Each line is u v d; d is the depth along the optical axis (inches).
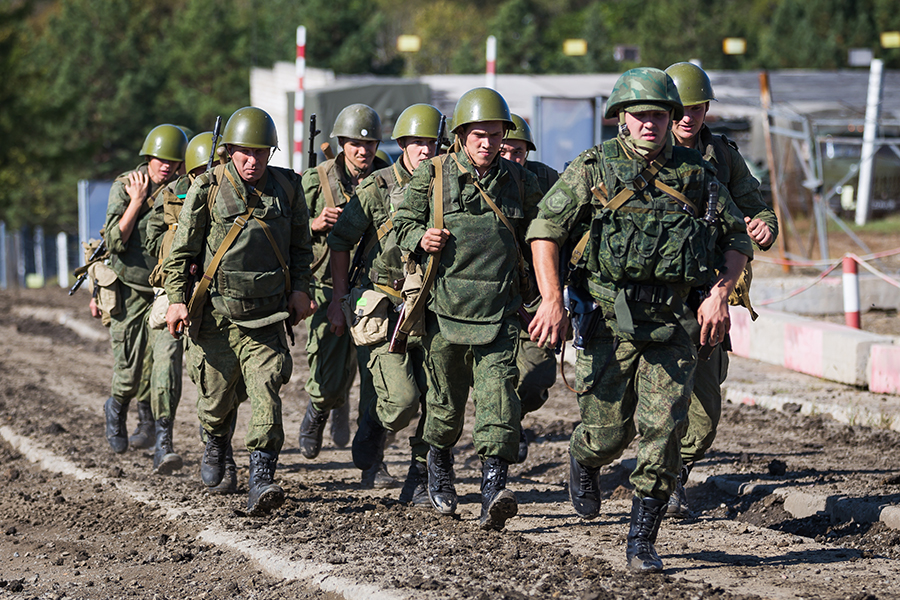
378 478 856.3
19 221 5944.9
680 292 545.0
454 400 695.7
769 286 1852.9
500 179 657.0
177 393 904.3
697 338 556.1
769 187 3105.3
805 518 767.1
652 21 6599.4
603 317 561.9
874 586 555.8
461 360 684.7
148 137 932.0
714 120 3344.0
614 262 536.4
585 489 666.2
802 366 1328.7
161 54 6929.1
